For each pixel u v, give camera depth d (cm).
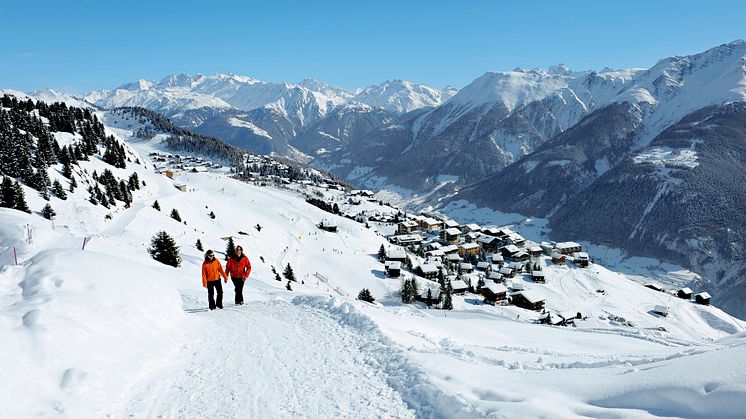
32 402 658
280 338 1230
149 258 3891
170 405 782
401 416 748
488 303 9019
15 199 6062
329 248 11738
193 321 1345
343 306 1577
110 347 900
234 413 759
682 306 11000
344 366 1005
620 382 709
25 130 10219
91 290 1064
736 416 528
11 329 773
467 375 893
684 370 664
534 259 13112
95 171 10006
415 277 10212
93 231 6500
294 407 785
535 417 630
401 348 1112
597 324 7206
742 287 18350
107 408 732
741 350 675
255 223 11900
